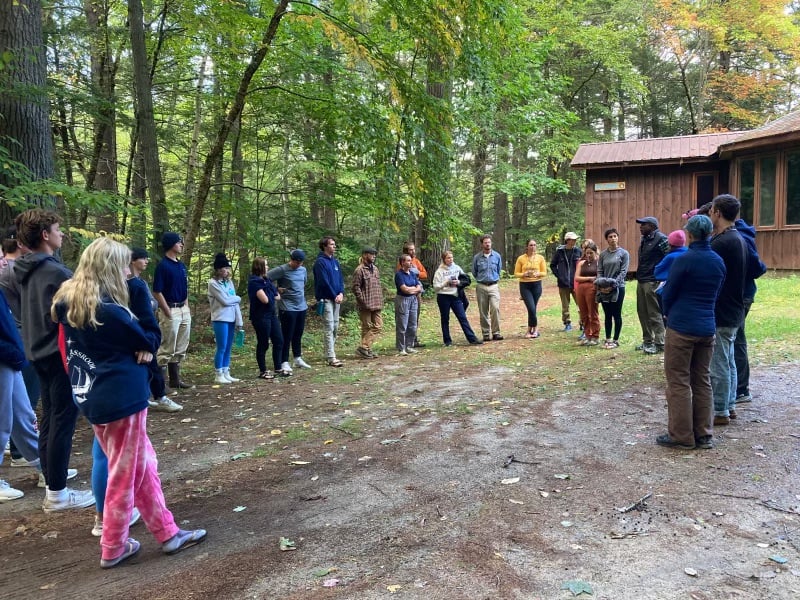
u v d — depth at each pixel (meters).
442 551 2.68
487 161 18.27
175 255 6.65
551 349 8.28
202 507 3.38
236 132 10.71
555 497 3.27
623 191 15.51
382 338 11.06
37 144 5.95
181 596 2.40
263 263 7.38
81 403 2.62
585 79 24.73
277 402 6.00
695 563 2.51
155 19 10.16
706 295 3.86
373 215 10.10
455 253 24.86
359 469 3.90
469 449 4.19
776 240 12.77
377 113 8.53
